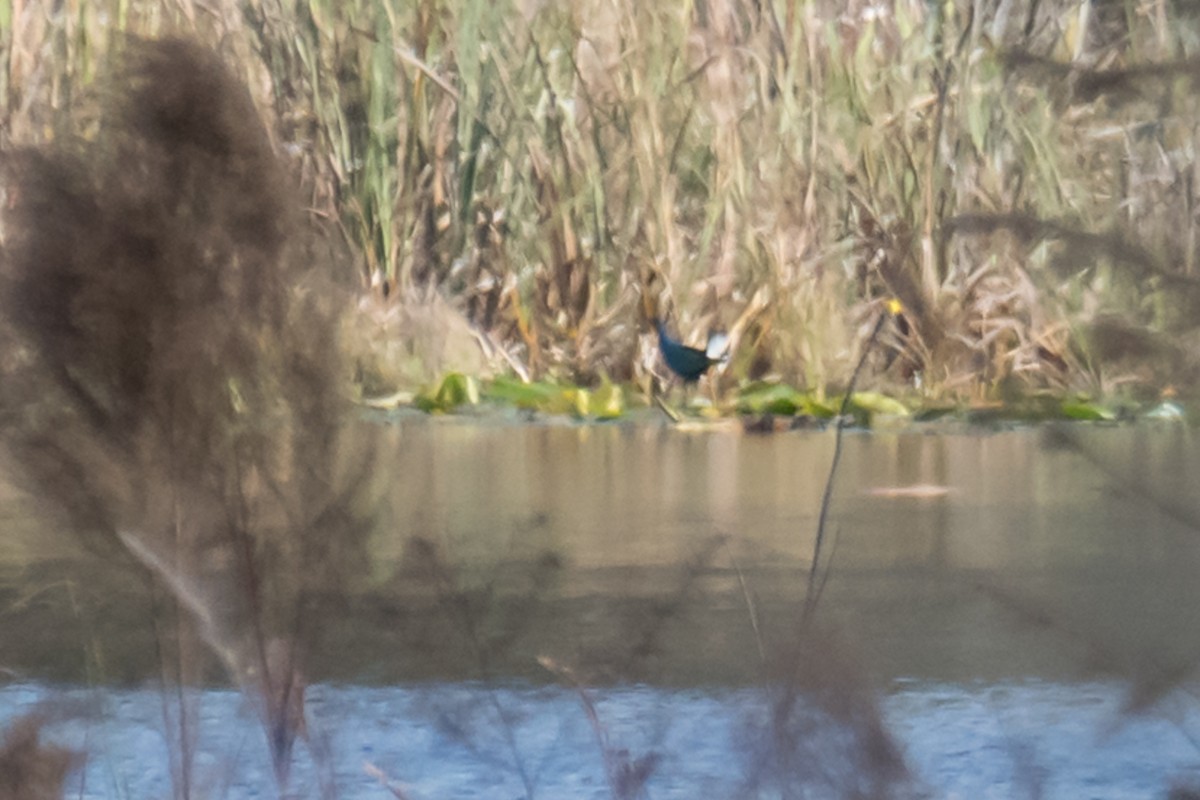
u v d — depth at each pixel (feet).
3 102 30.94
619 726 7.70
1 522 10.77
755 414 32.42
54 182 6.51
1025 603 8.88
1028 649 9.43
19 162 6.56
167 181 6.54
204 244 6.56
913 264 32.14
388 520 7.29
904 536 16.22
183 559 6.62
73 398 6.50
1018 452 25.12
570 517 17.62
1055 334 28.48
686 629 10.09
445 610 7.82
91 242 6.47
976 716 8.32
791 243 35.47
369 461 6.88
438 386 33.22
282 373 6.68
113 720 7.41
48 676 8.81
